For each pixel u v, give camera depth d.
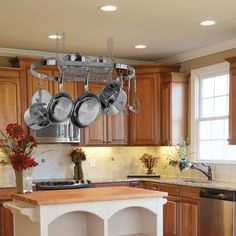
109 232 3.77
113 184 5.97
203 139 6.07
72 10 4.12
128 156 6.80
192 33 5.07
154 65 6.30
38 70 5.83
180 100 6.22
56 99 3.43
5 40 5.37
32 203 3.22
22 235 3.57
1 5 3.95
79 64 3.39
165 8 4.07
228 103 5.54
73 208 3.27
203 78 6.11
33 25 4.66
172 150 6.45
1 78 5.64
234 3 3.93
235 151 5.55
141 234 3.89
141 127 6.39
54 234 3.55
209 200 4.90
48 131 5.79
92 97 3.59
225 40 5.44
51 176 6.20
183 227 5.35
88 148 6.49
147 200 3.60
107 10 4.12
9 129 3.55
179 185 5.43
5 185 5.32
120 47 5.81
